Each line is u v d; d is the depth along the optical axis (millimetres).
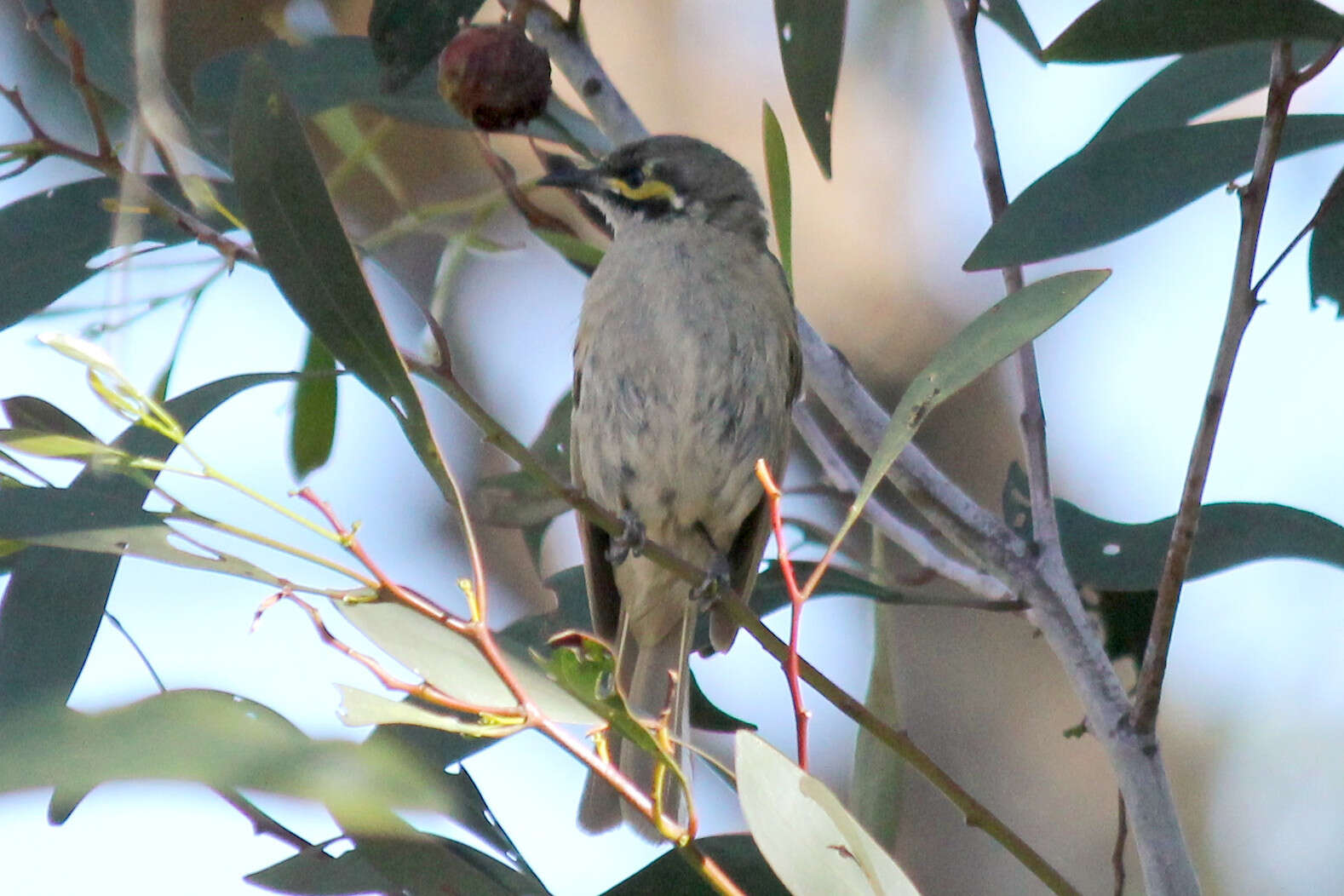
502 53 7539
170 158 6840
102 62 7645
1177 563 6562
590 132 9656
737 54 14219
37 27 6965
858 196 13914
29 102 10352
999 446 13086
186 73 11336
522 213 9602
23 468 6062
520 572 13242
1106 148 7203
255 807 5891
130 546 5434
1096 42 6383
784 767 5301
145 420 5273
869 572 8758
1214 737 12578
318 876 5820
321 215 5469
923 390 5594
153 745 4758
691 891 6496
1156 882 6730
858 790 8422
